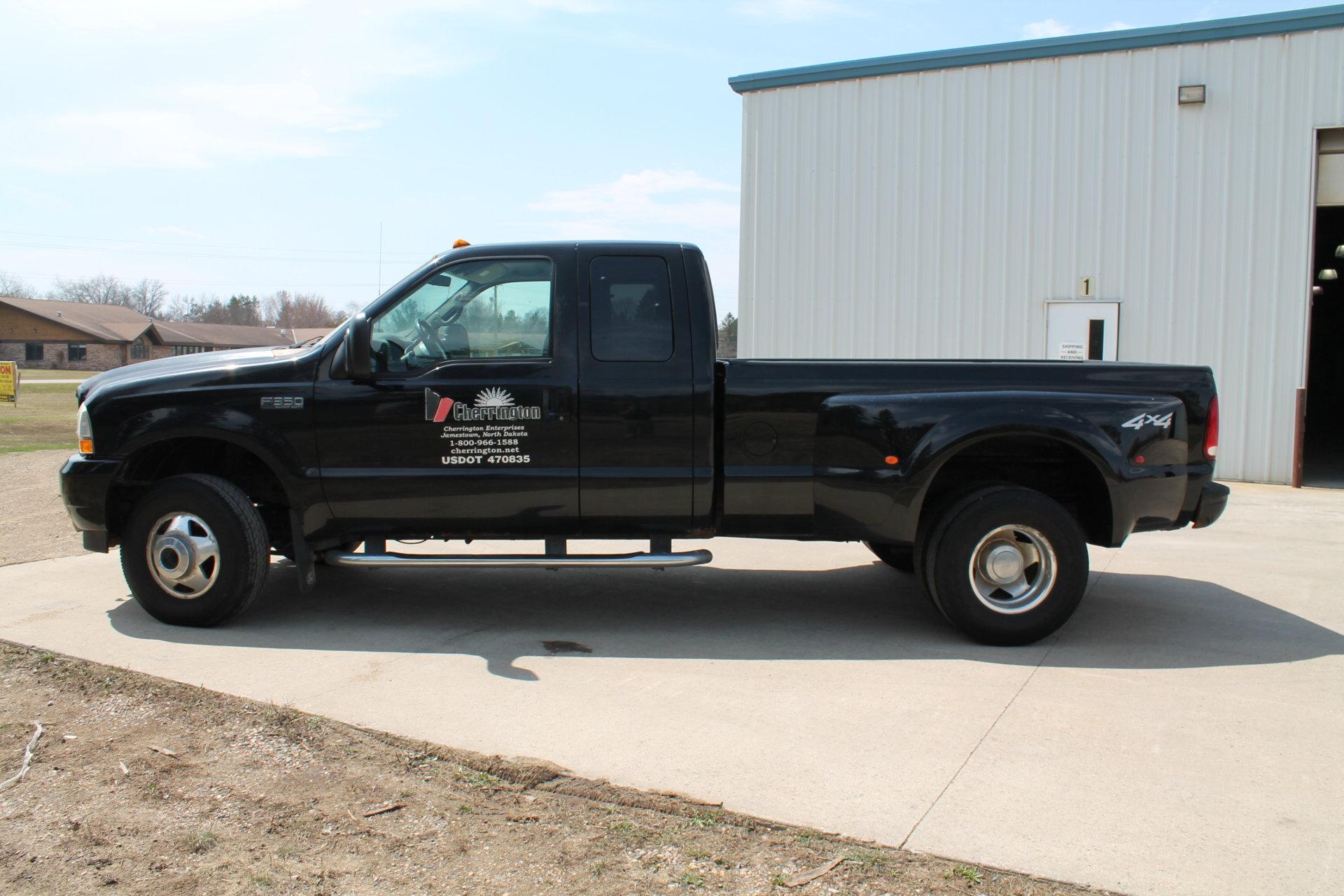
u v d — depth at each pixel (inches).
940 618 228.1
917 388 203.6
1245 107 448.8
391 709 164.7
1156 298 468.4
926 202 506.3
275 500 227.0
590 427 204.4
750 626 219.5
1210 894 110.0
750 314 544.7
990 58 486.6
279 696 170.4
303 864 115.8
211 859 117.1
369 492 206.7
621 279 206.7
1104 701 170.7
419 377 205.5
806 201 530.6
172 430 207.0
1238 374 457.4
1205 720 162.4
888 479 201.0
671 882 111.7
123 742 149.9
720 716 162.9
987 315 498.6
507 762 142.2
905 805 130.8
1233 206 453.4
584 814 127.9
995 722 160.6
